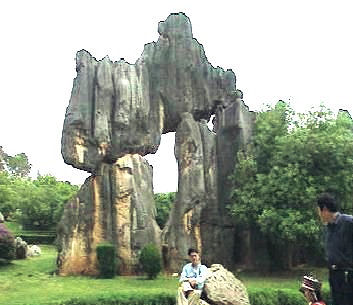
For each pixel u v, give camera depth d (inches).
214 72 1491.1
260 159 1338.6
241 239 1396.4
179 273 1259.8
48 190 2817.4
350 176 1191.6
